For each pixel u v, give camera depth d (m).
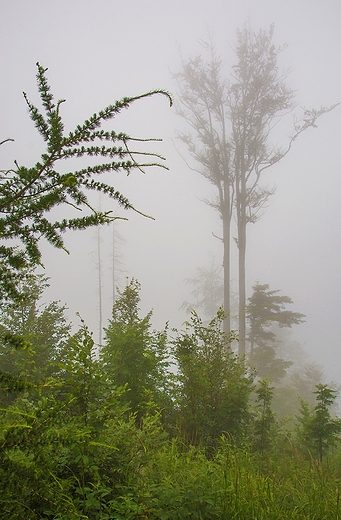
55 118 1.64
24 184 1.65
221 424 6.52
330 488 4.47
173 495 3.20
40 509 2.01
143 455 3.64
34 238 1.60
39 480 1.87
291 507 3.84
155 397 6.34
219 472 4.17
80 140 1.64
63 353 6.24
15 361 6.19
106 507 2.84
